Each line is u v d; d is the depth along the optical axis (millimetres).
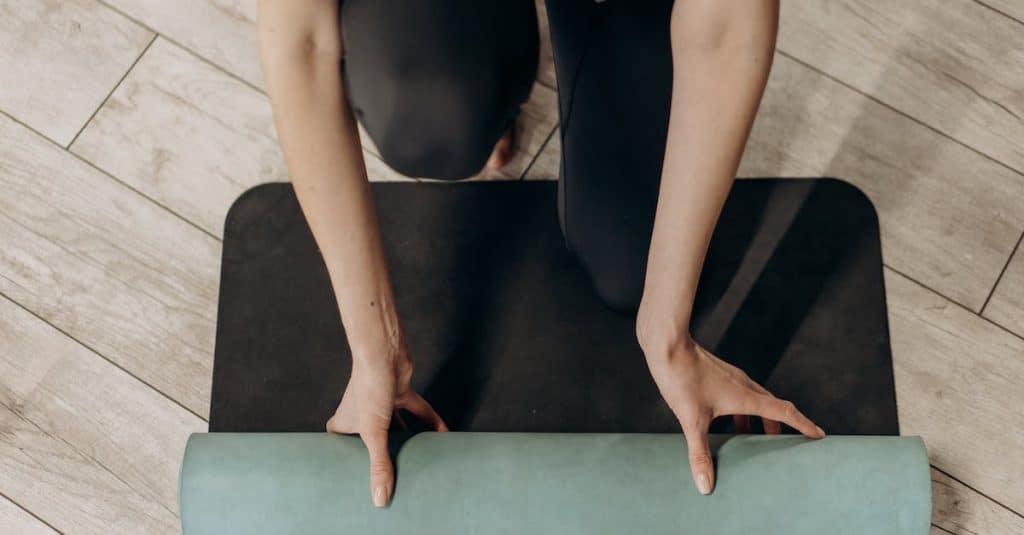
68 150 1645
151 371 1510
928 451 1419
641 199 1362
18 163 1638
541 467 1117
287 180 1599
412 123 1212
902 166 1570
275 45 931
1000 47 1648
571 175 1367
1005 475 1406
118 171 1628
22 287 1560
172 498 1446
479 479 1113
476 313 1472
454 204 1544
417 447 1141
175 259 1571
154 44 1707
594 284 1432
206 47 1704
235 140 1643
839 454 1101
